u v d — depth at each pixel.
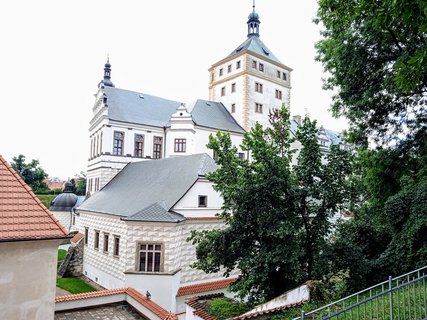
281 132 15.01
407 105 16.64
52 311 9.23
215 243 13.22
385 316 7.75
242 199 12.84
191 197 21.05
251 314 9.76
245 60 42.97
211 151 37.72
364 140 18.30
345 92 17.02
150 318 12.01
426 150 16.22
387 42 14.79
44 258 9.17
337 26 11.79
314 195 13.15
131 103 37.56
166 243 19.06
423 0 5.91
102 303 13.45
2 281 8.53
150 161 30.00
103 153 32.94
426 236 12.25
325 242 12.98
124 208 22.88
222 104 45.62
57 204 44.34
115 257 21.80
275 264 12.33
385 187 17.55
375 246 14.87
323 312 8.98
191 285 19.73
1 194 9.56
